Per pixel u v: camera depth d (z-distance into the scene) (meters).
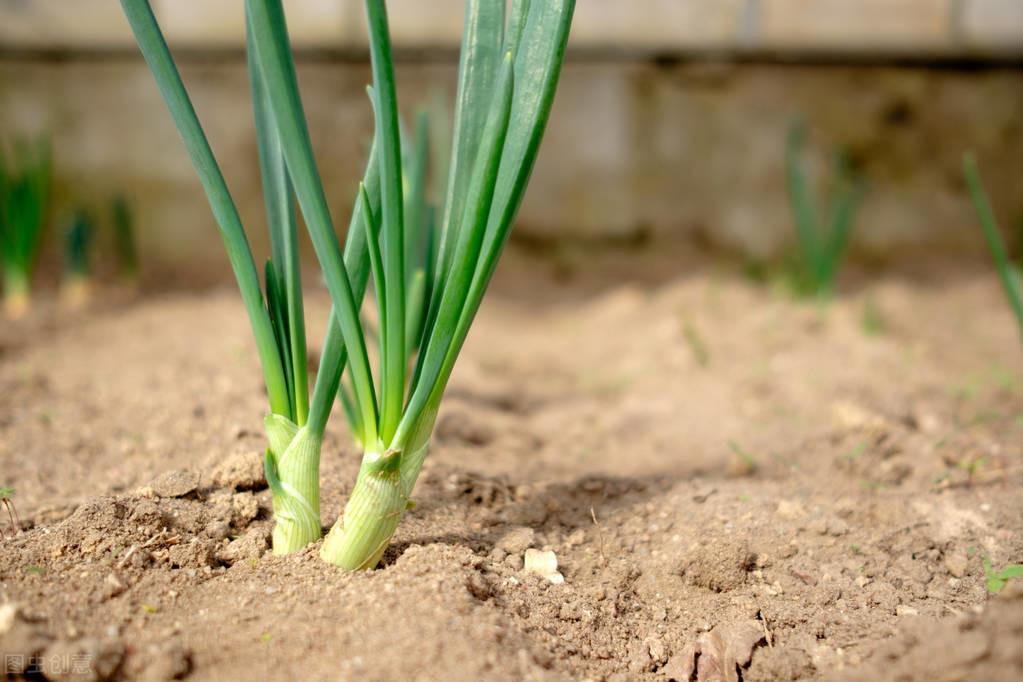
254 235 1.42
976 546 0.65
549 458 0.80
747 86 1.42
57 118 1.38
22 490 0.70
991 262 1.39
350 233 0.59
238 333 0.96
